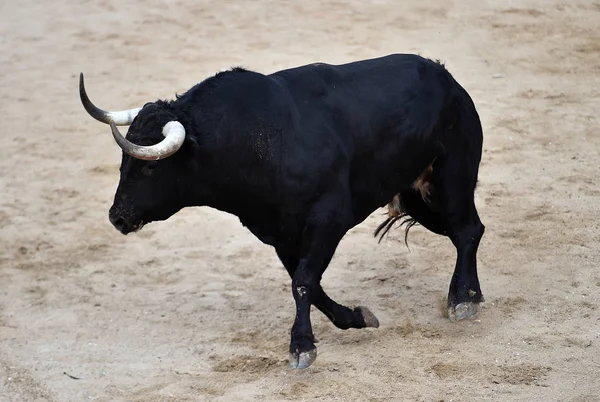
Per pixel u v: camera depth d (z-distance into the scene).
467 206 23.55
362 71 22.20
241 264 27.73
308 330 20.64
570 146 35.88
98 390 21.05
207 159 20.12
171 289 26.28
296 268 21.86
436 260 27.25
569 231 28.62
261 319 24.27
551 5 53.53
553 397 19.91
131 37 49.88
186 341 23.27
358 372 21.00
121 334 23.78
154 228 30.48
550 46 47.28
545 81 42.84
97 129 39.38
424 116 22.19
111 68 45.78
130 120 20.58
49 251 29.00
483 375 20.81
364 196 21.83
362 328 23.16
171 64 45.97
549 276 25.67
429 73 22.77
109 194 33.44
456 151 23.03
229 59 46.22
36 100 42.44
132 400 20.52
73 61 46.91
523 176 33.25
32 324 24.42
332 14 52.62
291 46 47.66
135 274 27.31
